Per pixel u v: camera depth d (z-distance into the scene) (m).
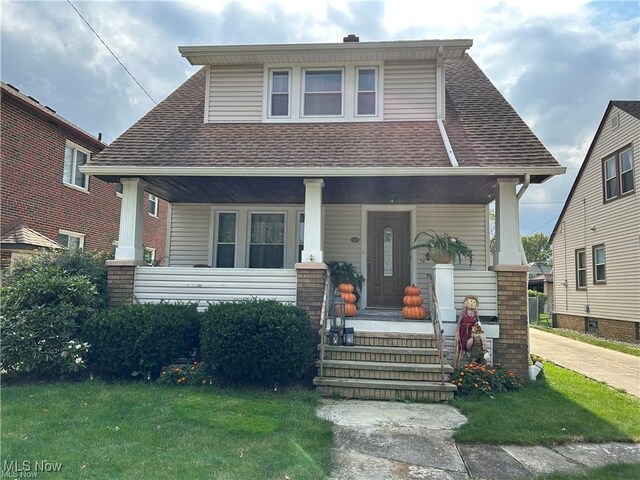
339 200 9.43
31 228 11.74
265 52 8.60
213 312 6.22
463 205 9.62
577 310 16.61
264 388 6.09
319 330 7.02
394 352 6.59
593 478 3.69
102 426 4.47
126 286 7.42
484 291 7.16
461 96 9.37
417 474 3.77
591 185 15.65
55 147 12.80
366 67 8.81
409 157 7.28
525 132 7.86
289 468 3.68
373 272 9.65
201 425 4.59
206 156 7.56
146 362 6.24
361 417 5.16
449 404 5.76
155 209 19.61
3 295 6.41
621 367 9.05
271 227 10.09
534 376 6.97
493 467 3.94
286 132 8.36
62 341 6.15
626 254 13.42
